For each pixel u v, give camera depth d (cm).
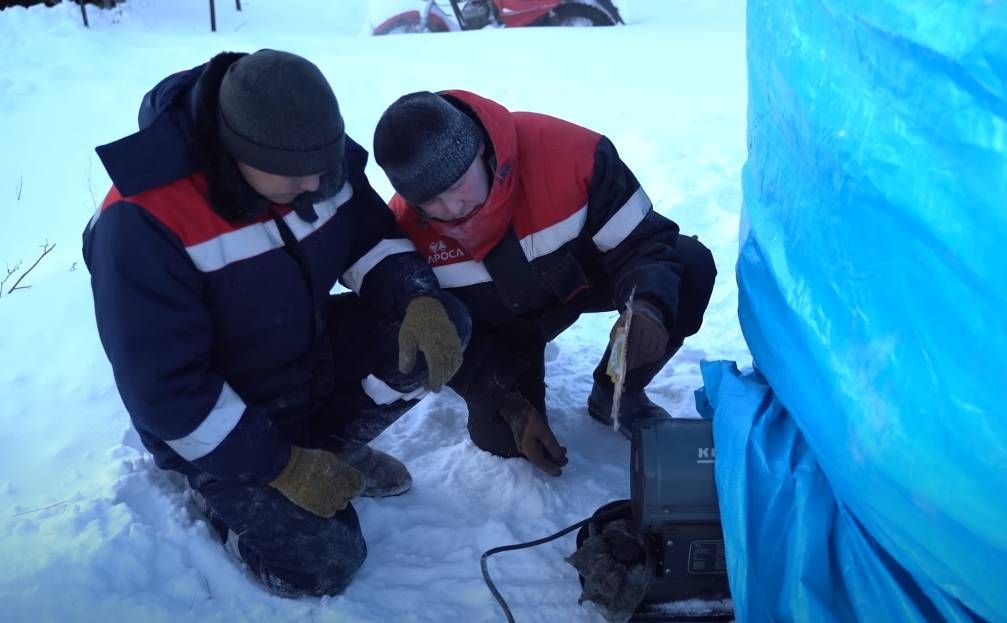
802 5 150
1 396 232
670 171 433
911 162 126
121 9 1007
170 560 186
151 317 160
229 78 152
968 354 118
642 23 983
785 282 156
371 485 220
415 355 185
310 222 179
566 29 873
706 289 229
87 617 171
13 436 219
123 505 193
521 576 196
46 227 443
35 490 203
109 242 158
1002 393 115
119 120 584
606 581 175
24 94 625
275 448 173
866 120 134
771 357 163
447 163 176
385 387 203
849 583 147
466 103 193
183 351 164
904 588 140
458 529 210
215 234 166
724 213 388
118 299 158
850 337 138
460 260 210
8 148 534
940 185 122
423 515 215
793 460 160
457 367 188
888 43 130
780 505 157
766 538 156
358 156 193
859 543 147
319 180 167
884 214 131
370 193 196
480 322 222
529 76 661
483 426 229
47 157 524
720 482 166
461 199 184
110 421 225
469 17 976
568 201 203
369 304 203
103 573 178
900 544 135
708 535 175
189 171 163
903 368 128
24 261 400
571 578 196
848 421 137
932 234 123
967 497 120
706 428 178
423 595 191
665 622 179
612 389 244
